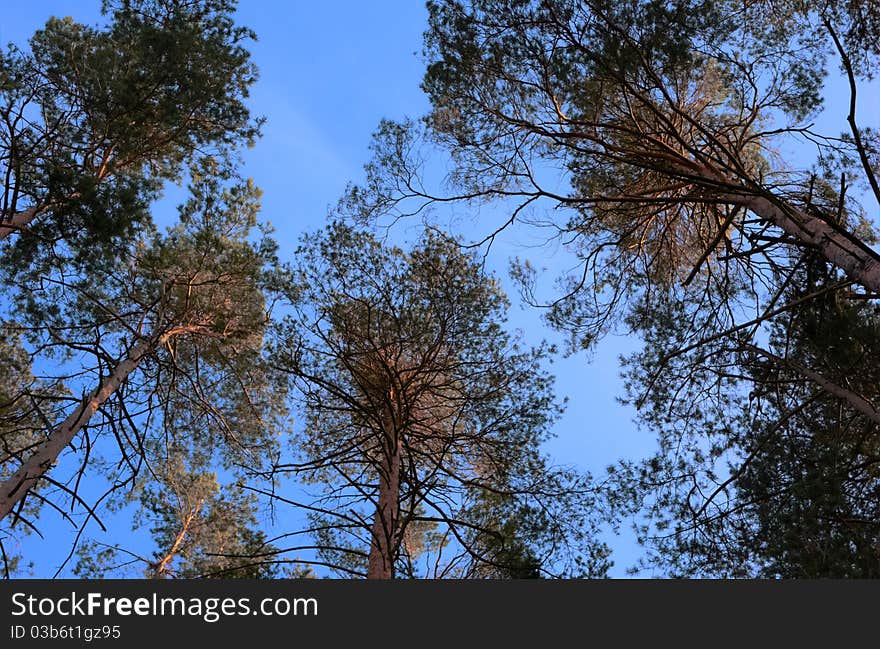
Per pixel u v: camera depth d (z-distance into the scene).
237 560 10.02
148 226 10.70
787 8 9.91
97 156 10.38
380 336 9.79
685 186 9.82
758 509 7.97
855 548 7.06
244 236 11.62
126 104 10.02
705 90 10.45
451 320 10.01
